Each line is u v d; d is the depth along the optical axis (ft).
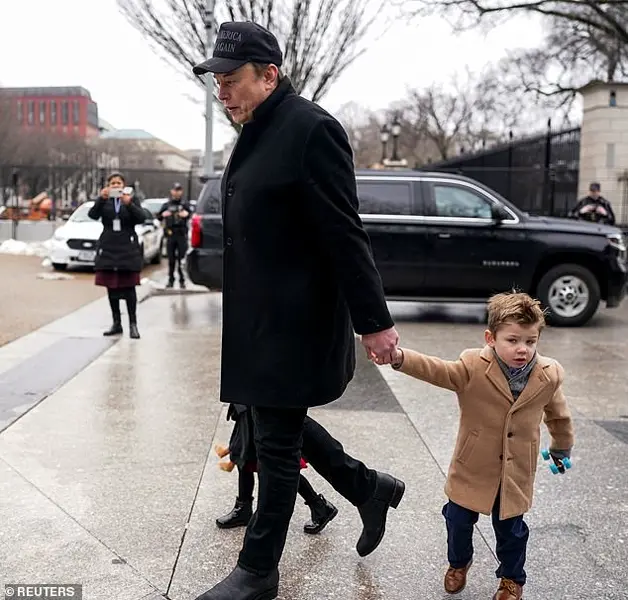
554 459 9.34
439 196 32.76
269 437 8.68
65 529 11.10
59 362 22.40
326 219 8.16
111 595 9.28
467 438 8.99
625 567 10.42
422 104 169.17
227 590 8.57
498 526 9.10
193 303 37.93
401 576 10.02
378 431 16.53
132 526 11.29
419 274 32.53
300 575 9.96
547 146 61.52
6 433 15.49
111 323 30.25
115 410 17.46
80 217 55.57
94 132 280.72
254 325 8.51
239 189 8.54
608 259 32.60
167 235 43.55
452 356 25.03
